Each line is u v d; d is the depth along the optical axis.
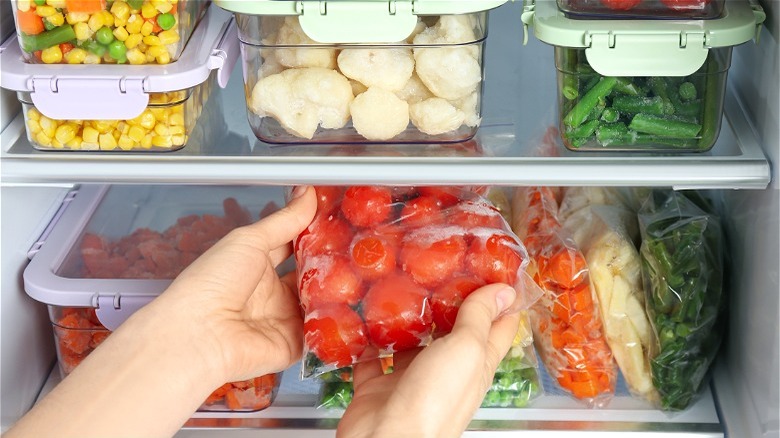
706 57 1.05
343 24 1.05
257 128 1.13
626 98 1.08
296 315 1.16
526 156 1.10
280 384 1.38
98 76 1.08
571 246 1.30
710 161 1.09
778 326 1.13
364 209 1.11
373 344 1.05
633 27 1.05
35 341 1.39
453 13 1.04
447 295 1.03
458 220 1.11
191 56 1.14
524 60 1.35
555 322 1.30
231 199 1.49
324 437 1.29
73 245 1.37
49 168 1.11
